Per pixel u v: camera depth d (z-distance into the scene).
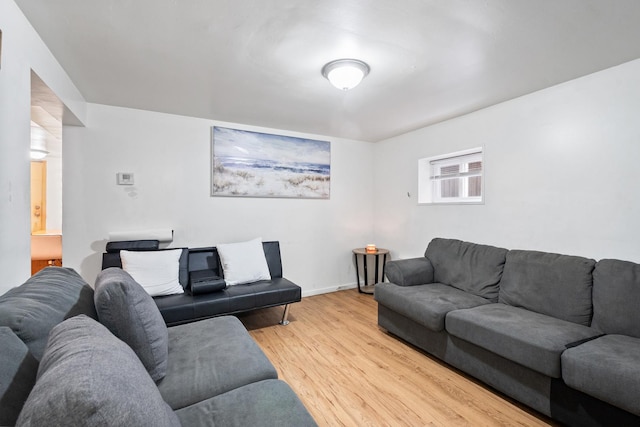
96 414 0.53
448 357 2.16
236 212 3.51
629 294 1.77
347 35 1.73
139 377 0.71
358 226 4.37
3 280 1.28
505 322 1.88
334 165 4.15
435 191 3.70
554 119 2.41
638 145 1.98
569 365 1.48
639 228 1.98
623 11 1.50
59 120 2.59
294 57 1.98
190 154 3.24
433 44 1.82
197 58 2.00
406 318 2.53
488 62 2.04
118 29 1.67
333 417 1.67
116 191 2.92
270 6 1.48
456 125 3.22
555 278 2.11
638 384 1.27
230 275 2.97
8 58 1.35
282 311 3.36
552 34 1.71
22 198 1.46
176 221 3.19
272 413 1.05
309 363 2.24
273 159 3.70
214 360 1.42
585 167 2.23
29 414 0.52
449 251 2.97
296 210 3.89
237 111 3.06
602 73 2.14
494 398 1.84
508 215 2.73
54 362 0.65
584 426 1.46
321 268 4.09
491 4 1.46
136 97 2.69
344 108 2.96
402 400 1.82
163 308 2.33
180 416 1.04
